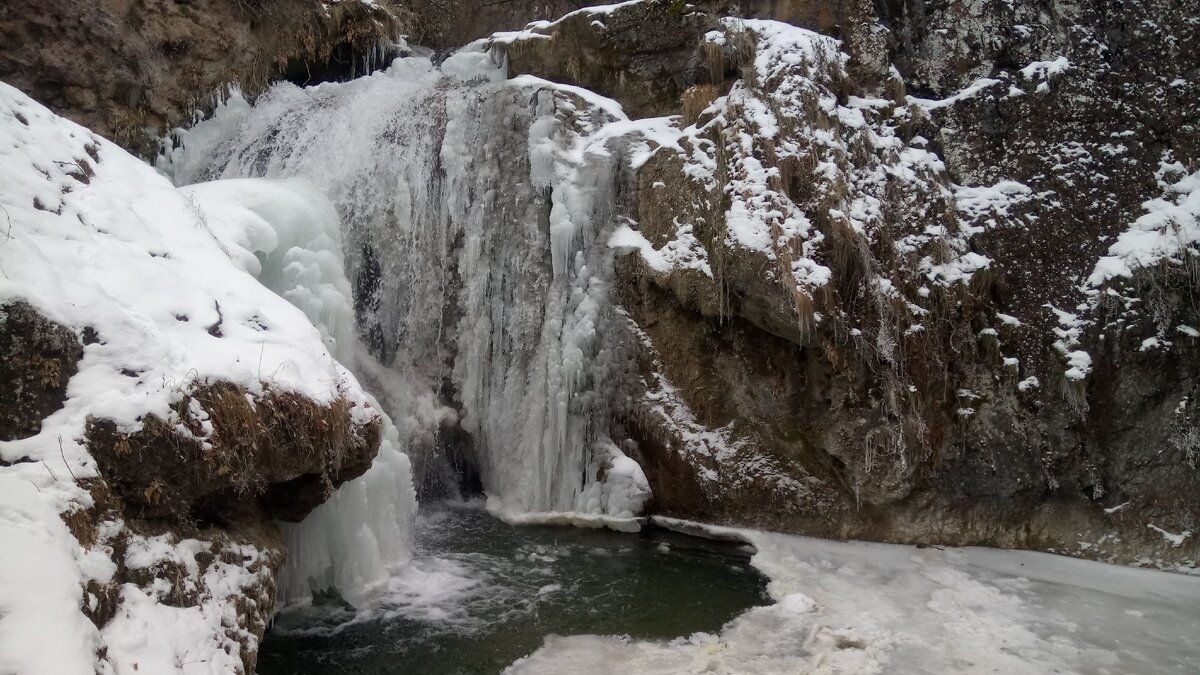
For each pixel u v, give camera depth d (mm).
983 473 6684
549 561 6484
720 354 7145
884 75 7617
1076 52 7379
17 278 3990
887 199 7039
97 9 8281
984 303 6930
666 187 7406
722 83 7730
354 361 7449
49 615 3141
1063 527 6660
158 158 8727
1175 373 6508
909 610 5617
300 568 5375
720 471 7066
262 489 4430
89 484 3688
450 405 7949
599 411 7484
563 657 4965
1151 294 6609
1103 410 6664
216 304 4832
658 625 5418
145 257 4809
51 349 3893
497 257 7879
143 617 3580
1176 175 7004
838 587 5996
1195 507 6375
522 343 7707
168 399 4039
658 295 7352
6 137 4816
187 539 4098
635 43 8398
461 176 7992
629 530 7199
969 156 7395
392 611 5496
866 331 6531
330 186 7969
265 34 9383
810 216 6699
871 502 6707
